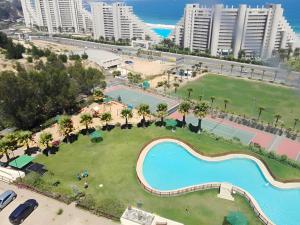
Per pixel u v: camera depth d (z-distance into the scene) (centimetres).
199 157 6919
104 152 6988
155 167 6556
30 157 6344
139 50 19850
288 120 9594
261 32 17862
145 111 8125
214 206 5253
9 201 4934
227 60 17788
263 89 12694
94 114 9350
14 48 15738
